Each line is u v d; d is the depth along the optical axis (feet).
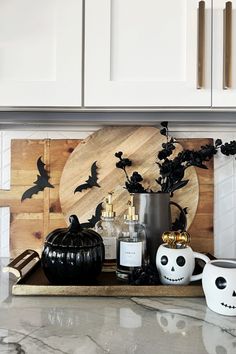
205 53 2.97
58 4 2.97
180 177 3.85
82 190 4.00
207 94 2.98
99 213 3.98
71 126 4.04
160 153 3.84
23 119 3.62
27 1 2.97
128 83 2.98
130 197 3.76
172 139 3.87
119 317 2.54
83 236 3.02
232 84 2.96
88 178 4.00
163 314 2.60
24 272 3.40
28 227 4.01
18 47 2.99
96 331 2.32
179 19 2.98
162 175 3.83
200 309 2.70
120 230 3.49
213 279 2.61
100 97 2.98
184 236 3.09
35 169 4.04
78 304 2.77
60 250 2.92
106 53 2.97
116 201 3.98
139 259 3.19
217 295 2.59
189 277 3.01
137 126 4.00
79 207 3.99
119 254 3.23
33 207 4.02
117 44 2.99
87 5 2.97
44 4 2.98
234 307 2.56
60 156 4.04
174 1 2.98
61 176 4.01
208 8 2.97
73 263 2.90
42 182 4.03
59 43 2.97
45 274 3.03
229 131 4.05
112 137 4.01
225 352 2.08
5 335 2.26
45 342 2.18
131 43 2.99
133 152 4.00
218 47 2.97
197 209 3.99
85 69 2.98
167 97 2.98
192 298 2.91
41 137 4.05
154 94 2.98
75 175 4.00
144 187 3.97
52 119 3.63
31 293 2.90
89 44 2.97
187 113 3.62
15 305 2.74
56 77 2.98
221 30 2.97
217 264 2.80
